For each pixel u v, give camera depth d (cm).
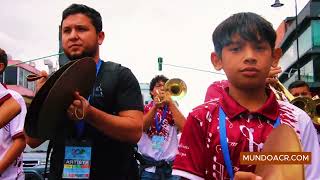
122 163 301
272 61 201
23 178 400
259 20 195
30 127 274
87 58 270
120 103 303
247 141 194
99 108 301
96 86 303
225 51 198
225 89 213
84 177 291
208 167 201
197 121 204
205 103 210
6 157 372
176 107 632
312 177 193
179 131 651
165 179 630
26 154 1213
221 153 197
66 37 308
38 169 1095
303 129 202
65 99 267
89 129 296
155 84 695
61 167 296
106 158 297
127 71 311
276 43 200
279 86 379
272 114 198
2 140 378
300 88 590
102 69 310
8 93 340
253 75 192
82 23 305
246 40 192
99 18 315
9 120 335
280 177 153
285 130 163
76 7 309
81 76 271
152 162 631
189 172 200
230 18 199
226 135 196
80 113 269
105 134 288
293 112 204
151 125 641
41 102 266
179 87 800
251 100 201
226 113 200
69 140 293
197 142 203
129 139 294
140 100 311
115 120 285
